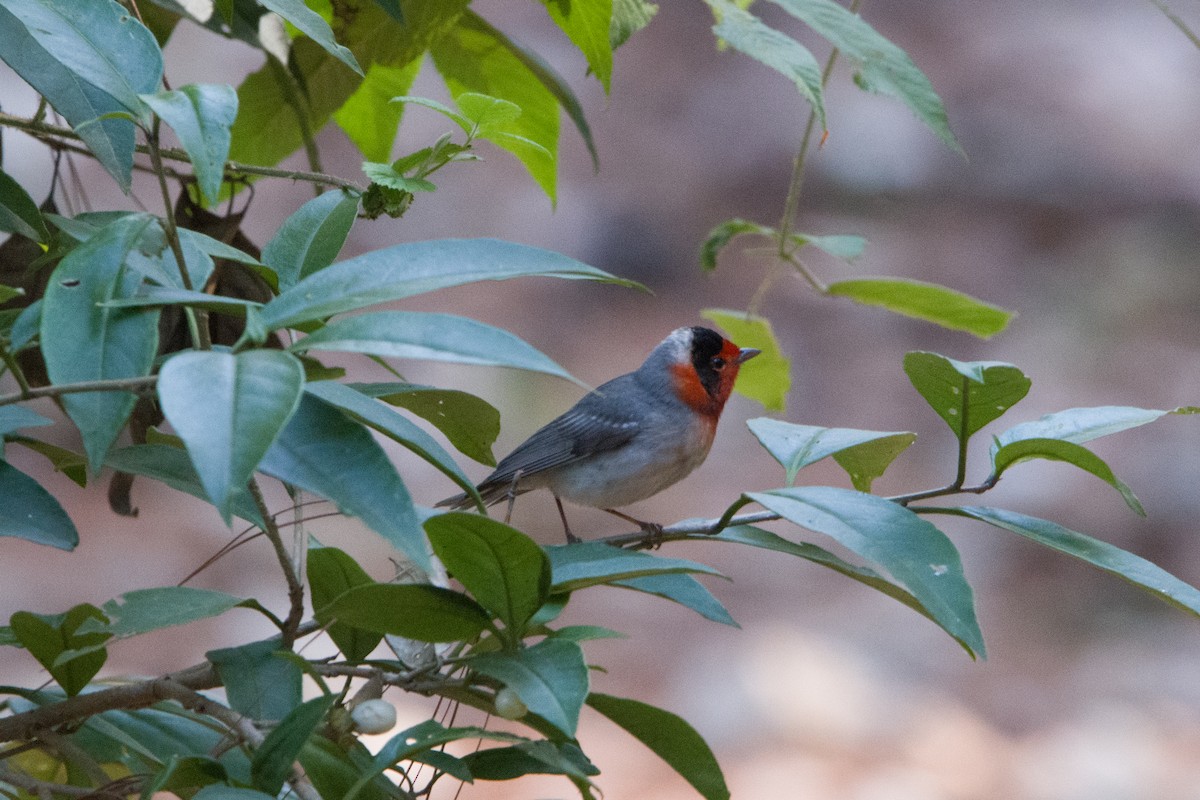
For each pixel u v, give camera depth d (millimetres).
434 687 3805
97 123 3770
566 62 24688
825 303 22281
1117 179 24344
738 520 4801
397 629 3691
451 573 3633
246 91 6293
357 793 3457
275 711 3867
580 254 22375
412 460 17953
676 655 15875
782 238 6750
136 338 3150
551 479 9086
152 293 3262
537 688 3375
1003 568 18297
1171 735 14961
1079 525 18641
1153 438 19844
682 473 9125
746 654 15758
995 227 23297
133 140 3814
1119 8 28719
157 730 4582
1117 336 21328
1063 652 16672
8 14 3795
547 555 3512
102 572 16125
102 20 3545
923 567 3678
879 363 21156
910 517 3818
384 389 4348
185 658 15055
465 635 3691
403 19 4691
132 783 3939
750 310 7266
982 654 3531
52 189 5328
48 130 4016
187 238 3887
